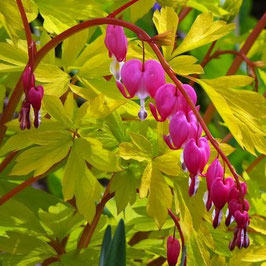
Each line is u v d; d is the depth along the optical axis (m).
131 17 0.83
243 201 0.69
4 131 0.82
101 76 0.81
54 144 0.78
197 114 0.68
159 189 0.76
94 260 0.84
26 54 0.81
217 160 0.69
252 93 0.75
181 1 0.81
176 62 0.80
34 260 0.84
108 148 0.81
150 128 0.83
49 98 0.79
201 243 0.81
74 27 0.72
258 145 0.75
